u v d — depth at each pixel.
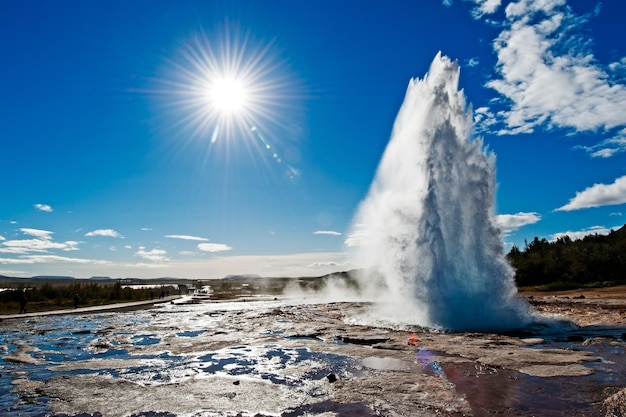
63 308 41.91
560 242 90.94
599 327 18.31
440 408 7.68
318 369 11.09
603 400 7.93
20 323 26.77
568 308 26.45
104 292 62.03
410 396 8.42
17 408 8.37
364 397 8.45
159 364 12.34
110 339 18.34
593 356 11.95
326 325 20.78
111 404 8.48
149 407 8.23
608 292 40.34
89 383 10.13
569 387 8.87
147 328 22.50
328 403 8.15
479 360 11.60
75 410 8.16
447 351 13.02
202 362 12.52
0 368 12.33
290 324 21.95
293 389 9.20
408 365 11.30
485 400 8.09
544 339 15.31
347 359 12.31
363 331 17.84
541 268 64.06
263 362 12.28
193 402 8.46
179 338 17.91
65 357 14.11
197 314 32.47
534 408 7.58
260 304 47.62
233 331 19.81
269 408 7.96
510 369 10.53
